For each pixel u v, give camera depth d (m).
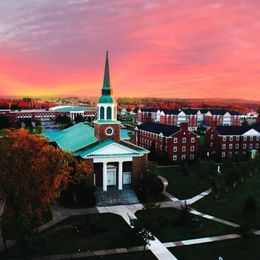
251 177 80.25
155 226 37.97
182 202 59.97
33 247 33.91
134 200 60.38
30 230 34.97
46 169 45.84
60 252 39.97
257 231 47.25
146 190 60.31
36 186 44.69
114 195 61.62
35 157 44.84
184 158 95.44
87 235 45.09
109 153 62.66
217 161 98.06
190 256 39.56
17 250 40.09
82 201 57.59
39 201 45.22
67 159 51.62
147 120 188.50
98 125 66.12
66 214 53.12
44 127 184.25
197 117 179.62
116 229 47.47
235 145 104.62
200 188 69.19
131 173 65.25
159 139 98.06
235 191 67.81
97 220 50.84
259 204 59.28
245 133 104.69
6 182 43.41
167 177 78.00
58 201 58.97
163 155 91.88
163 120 170.12
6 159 43.09
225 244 42.88
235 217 52.72
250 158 88.44
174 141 93.94
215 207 57.50
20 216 37.06
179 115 171.25
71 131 90.12
